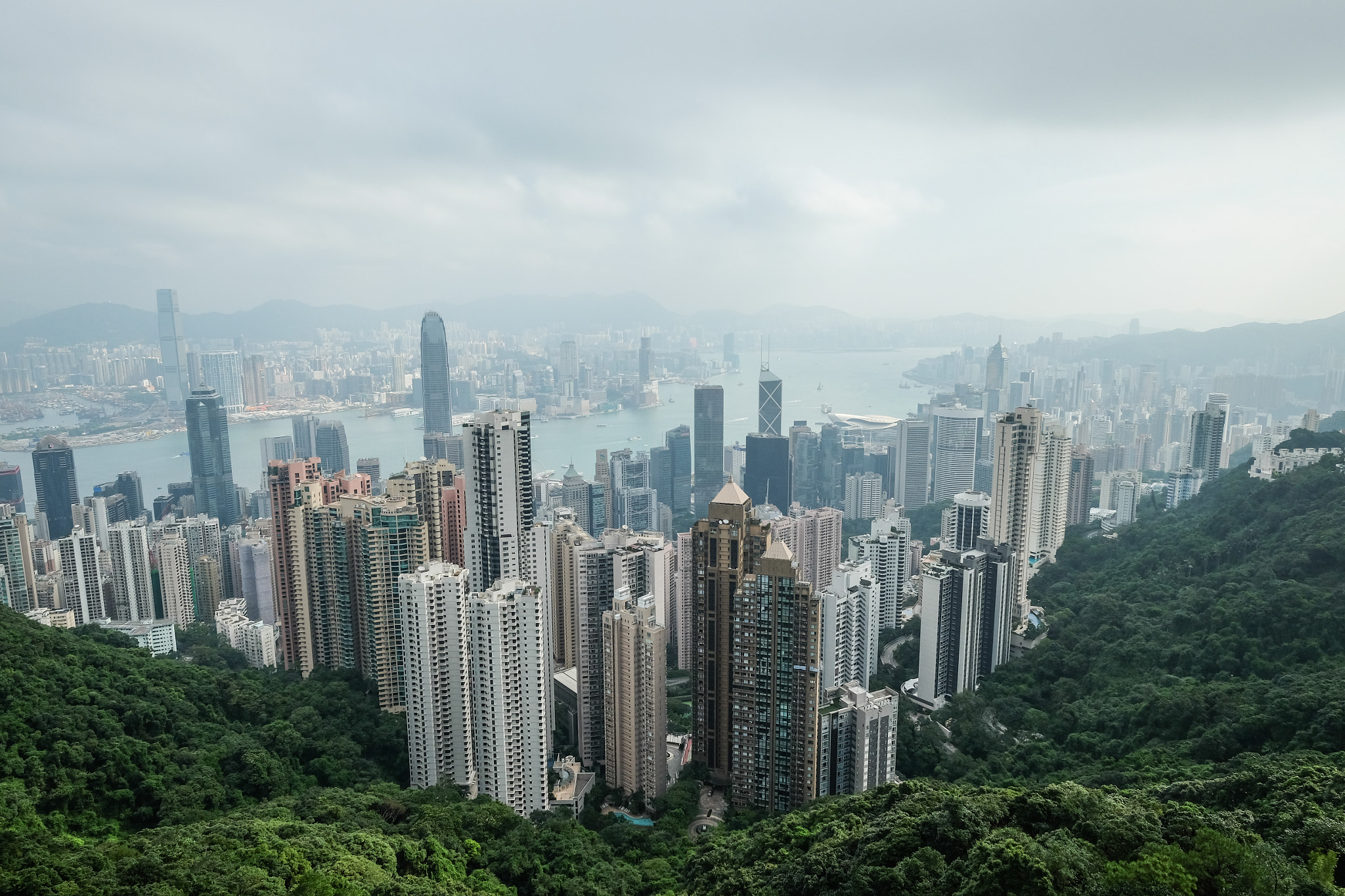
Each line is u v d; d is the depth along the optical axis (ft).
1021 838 428.15
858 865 480.23
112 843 533.96
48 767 642.22
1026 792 506.07
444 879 572.10
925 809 530.27
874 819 561.84
